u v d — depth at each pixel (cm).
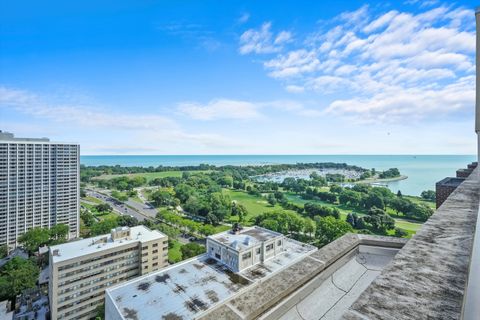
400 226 7512
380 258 598
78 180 7669
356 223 7325
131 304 2053
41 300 4050
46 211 7044
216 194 11350
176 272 2619
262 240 3083
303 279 425
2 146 6300
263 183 17962
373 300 201
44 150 6975
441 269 234
